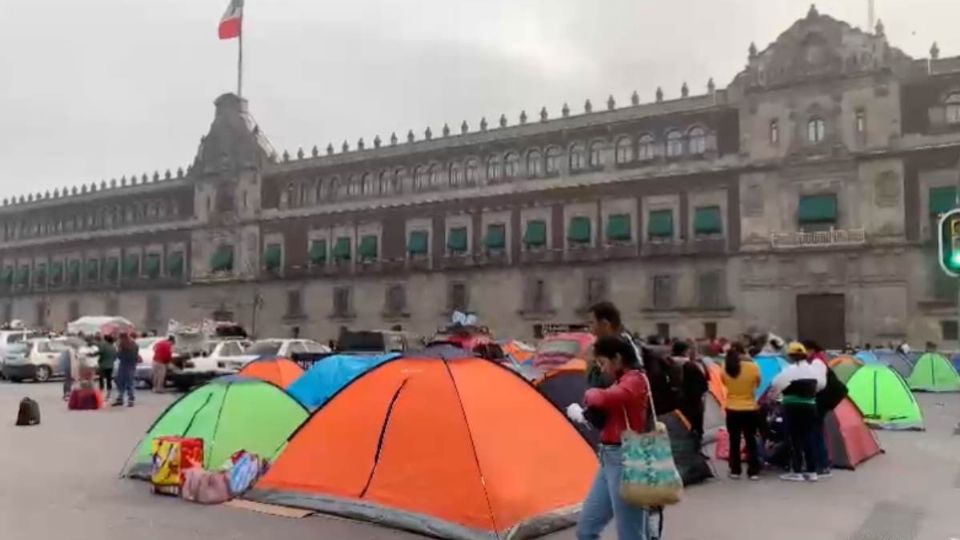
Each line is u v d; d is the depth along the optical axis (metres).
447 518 10.21
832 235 53.50
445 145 70.38
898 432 21.64
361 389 11.92
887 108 52.47
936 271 50.38
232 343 36.44
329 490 11.44
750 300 56.03
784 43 55.94
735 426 14.69
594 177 62.94
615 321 7.88
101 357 29.36
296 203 79.12
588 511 7.78
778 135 55.78
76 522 10.84
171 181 88.62
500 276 66.75
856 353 36.75
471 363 11.53
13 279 103.44
